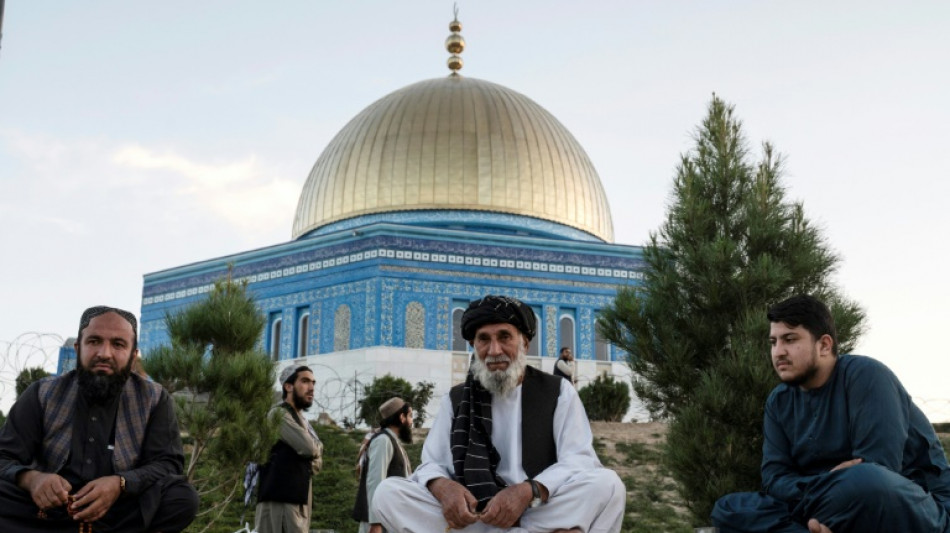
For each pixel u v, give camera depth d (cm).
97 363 407
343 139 2739
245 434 731
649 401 862
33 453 406
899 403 394
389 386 1945
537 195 2598
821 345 411
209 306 926
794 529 395
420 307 2267
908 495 362
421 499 376
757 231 846
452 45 3122
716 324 827
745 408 742
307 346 2333
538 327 2342
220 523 1045
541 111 2839
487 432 387
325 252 2361
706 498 744
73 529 388
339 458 1397
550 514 364
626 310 851
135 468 412
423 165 2555
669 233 892
